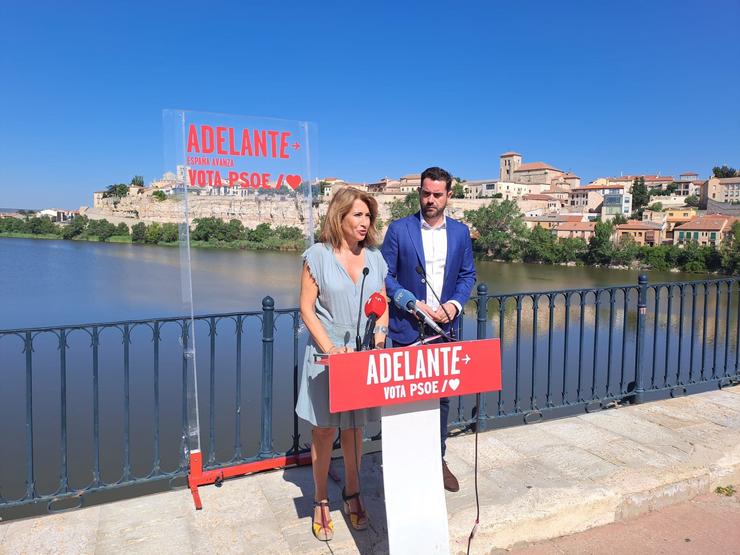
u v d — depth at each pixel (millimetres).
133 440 10328
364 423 2514
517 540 2814
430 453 2279
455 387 2162
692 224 77812
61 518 2848
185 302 3230
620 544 2865
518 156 137250
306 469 3443
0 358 16469
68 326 3184
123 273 41688
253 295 15031
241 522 2811
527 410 4441
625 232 81438
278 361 12852
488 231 79438
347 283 2461
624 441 3832
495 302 29766
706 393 4949
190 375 3205
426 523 2248
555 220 90562
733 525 3041
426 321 2646
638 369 4812
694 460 3512
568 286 49906
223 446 9594
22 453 9945
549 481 3213
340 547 2582
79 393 13195
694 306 5152
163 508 2963
